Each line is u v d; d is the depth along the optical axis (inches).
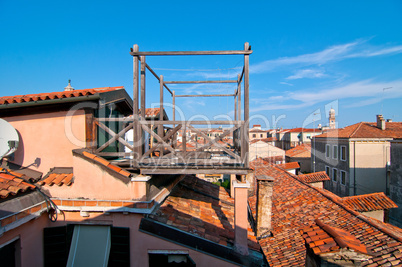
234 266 160.6
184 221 190.2
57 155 184.2
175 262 160.4
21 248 143.3
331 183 894.4
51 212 164.9
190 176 411.2
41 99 176.6
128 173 161.0
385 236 183.5
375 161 757.3
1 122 175.9
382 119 825.5
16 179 153.4
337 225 238.8
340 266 101.0
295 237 239.3
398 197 577.0
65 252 162.9
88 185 164.1
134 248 158.9
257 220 274.8
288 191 400.2
